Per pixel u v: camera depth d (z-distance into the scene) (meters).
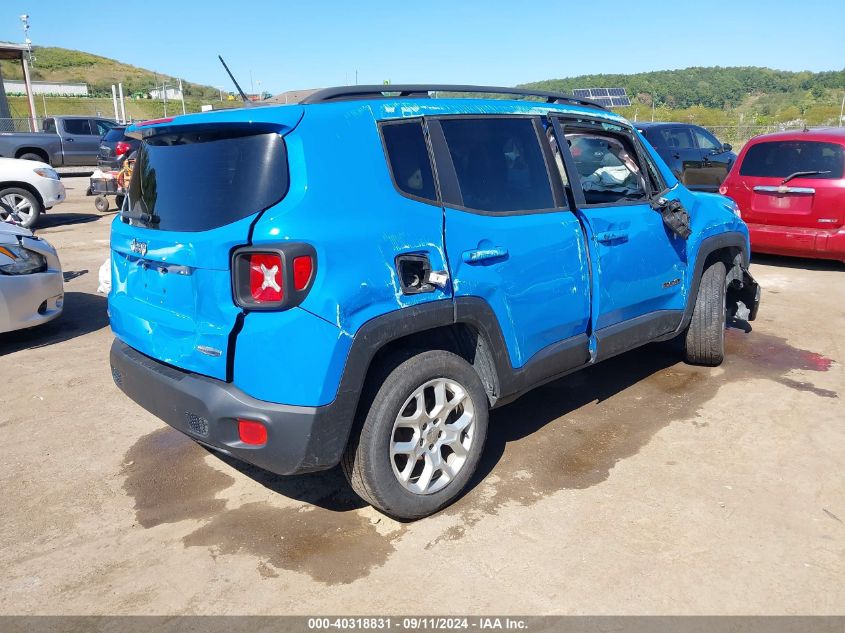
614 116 4.19
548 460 3.63
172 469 3.62
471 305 3.03
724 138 29.70
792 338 5.67
